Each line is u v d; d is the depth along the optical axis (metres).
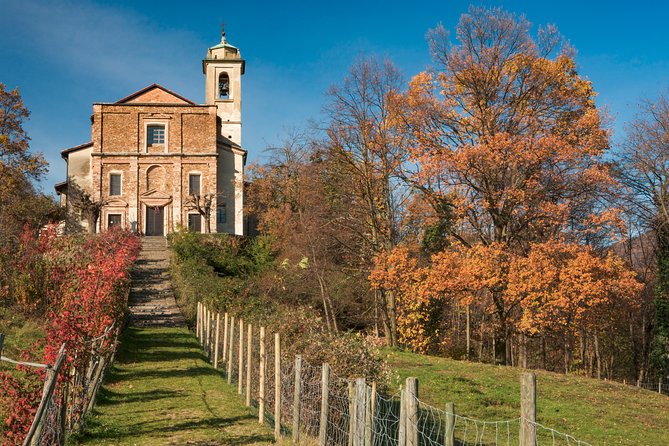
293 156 57.31
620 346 48.56
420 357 28.05
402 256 31.23
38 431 8.06
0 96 54.44
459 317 47.38
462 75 32.41
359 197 37.47
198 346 24.52
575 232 30.48
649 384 40.25
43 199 58.62
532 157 29.44
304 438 11.05
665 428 19.20
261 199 60.06
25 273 22.88
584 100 32.56
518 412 19.41
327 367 10.50
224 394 16.02
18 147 54.84
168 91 65.62
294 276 43.00
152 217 62.84
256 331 16.36
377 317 42.22
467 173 30.52
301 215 46.00
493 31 32.38
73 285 19.55
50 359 10.05
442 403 19.36
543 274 27.98
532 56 32.25
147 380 17.53
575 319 29.19
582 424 18.72
